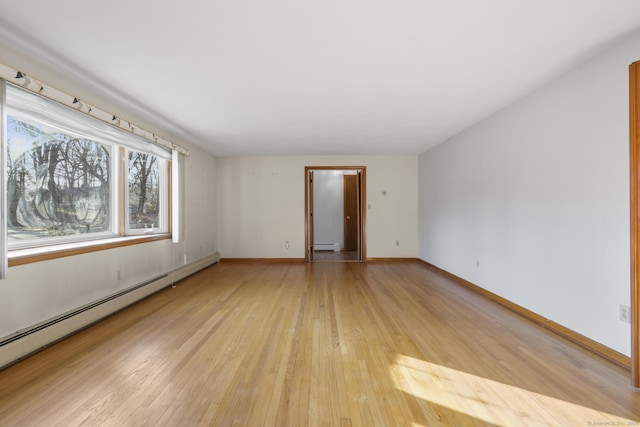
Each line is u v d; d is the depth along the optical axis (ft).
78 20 6.60
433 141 18.58
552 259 9.89
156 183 15.75
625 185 7.57
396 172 23.24
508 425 5.47
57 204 9.97
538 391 6.50
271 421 5.54
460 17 6.64
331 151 21.53
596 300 8.32
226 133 16.28
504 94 11.10
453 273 17.30
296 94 10.95
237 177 23.06
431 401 6.16
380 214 23.18
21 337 7.72
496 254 13.05
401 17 6.63
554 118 9.82
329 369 7.40
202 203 20.34
